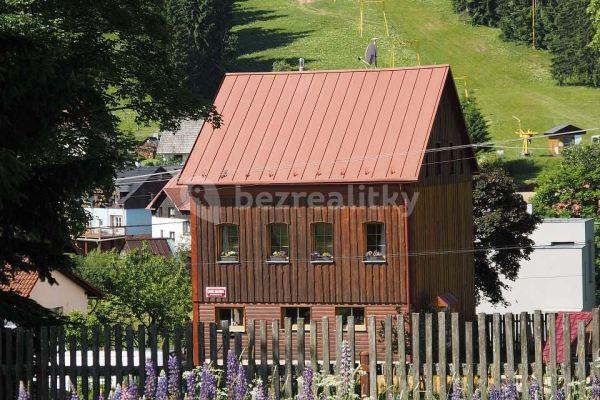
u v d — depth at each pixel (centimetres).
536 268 13400
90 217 7438
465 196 11400
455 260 10938
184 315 13000
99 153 7675
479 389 4284
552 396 3900
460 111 10894
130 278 13025
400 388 4306
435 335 7225
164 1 8581
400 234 9475
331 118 10025
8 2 6531
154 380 3544
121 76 8219
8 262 5134
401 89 10125
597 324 4156
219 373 4144
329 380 3428
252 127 10106
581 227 13450
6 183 4488
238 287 9806
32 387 4288
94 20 8044
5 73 4834
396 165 9494
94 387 4294
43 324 4744
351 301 9575
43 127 5062
